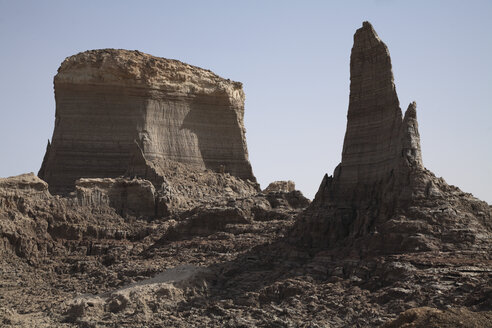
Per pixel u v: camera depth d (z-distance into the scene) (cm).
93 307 7650
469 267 6556
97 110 11644
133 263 9038
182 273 8062
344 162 8531
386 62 8338
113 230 10288
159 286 7744
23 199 10112
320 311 6681
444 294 6250
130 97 11650
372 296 6694
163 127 11681
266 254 8306
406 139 7781
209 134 11981
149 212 10656
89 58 11769
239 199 10025
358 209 8175
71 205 10456
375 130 8338
